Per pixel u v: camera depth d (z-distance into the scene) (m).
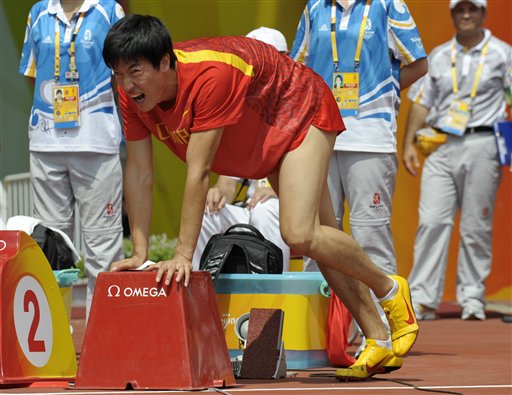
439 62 28.12
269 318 15.36
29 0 32.03
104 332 13.18
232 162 14.15
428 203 28.42
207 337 13.38
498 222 34.78
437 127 28.20
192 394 12.71
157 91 13.11
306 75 14.28
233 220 20.03
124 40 12.85
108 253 19.55
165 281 12.98
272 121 13.92
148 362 13.05
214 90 13.15
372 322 14.94
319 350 16.78
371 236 18.66
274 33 21.17
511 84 27.94
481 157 28.02
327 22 18.61
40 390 13.20
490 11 34.44
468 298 28.42
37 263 14.01
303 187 13.86
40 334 13.95
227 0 31.91
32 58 19.67
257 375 15.09
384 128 18.45
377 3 18.41
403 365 17.23
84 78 19.08
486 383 14.69
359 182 18.53
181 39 31.89
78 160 19.28
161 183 32.19
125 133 14.30
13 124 32.06
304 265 19.12
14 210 31.45
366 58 18.39
